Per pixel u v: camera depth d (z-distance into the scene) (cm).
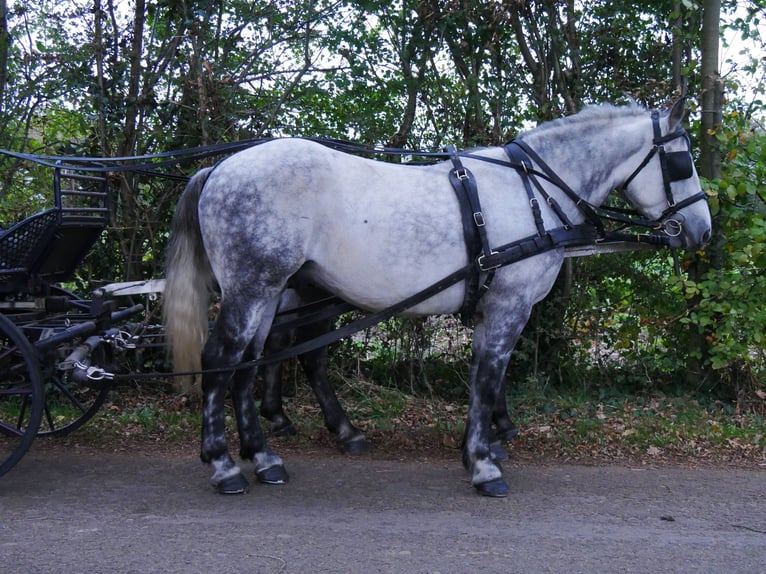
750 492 436
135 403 627
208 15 644
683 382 679
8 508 383
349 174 412
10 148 681
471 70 687
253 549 332
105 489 420
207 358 409
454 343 689
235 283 403
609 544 348
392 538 350
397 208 409
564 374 698
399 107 698
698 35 665
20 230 413
